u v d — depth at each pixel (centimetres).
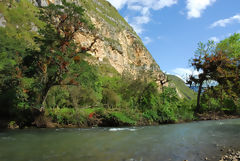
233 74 2414
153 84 2355
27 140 802
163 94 2173
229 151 639
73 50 1429
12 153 587
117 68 8519
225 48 2678
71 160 516
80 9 1423
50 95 1636
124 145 708
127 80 3597
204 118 2278
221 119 2308
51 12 1429
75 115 1459
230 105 2845
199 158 555
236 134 995
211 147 694
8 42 2889
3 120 1244
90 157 546
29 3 5775
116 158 539
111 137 885
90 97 2150
